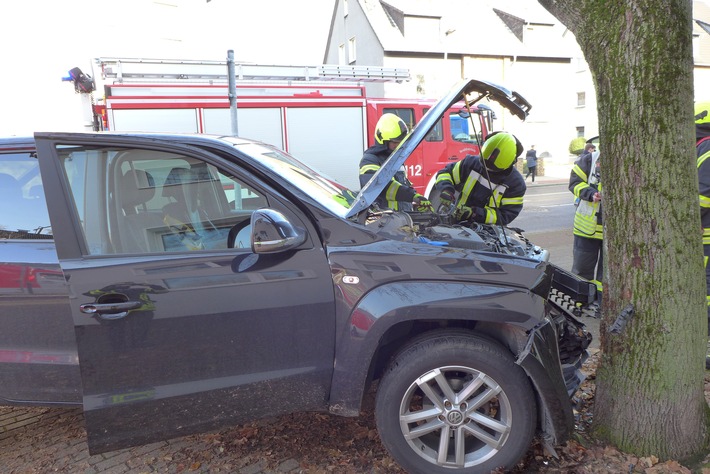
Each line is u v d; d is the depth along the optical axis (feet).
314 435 9.73
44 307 8.05
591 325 14.44
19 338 8.23
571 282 10.16
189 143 8.28
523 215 41.01
